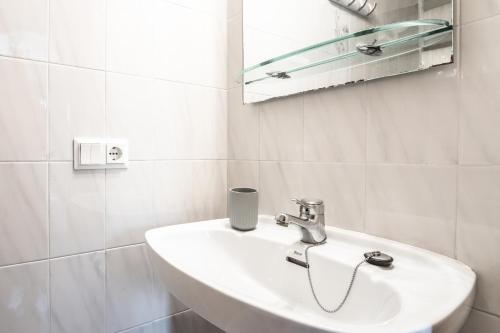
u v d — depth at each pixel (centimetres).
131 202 91
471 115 56
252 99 101
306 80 84
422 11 61
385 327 35
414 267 59
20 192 74
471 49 55
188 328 104
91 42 83
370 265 59
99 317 86
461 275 53
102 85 85
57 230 79
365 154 72
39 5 76
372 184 71
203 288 50
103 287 87
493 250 53
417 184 63
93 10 84
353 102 74
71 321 82
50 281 79
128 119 90
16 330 74
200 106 106
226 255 85
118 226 89
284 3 92
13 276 74
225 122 113
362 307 56
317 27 83
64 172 80
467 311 46
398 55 65
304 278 69
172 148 100
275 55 95
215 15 110
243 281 78
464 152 56
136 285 93
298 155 88
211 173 110
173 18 99
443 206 59
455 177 58
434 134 60
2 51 71
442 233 60
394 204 67
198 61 106
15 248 74
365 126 72
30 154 75
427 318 38
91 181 84
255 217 86
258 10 101
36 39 75
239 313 43
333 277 63
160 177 97
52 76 78
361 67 71
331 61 75
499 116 52
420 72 62
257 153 101
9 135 73
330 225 80
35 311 77
